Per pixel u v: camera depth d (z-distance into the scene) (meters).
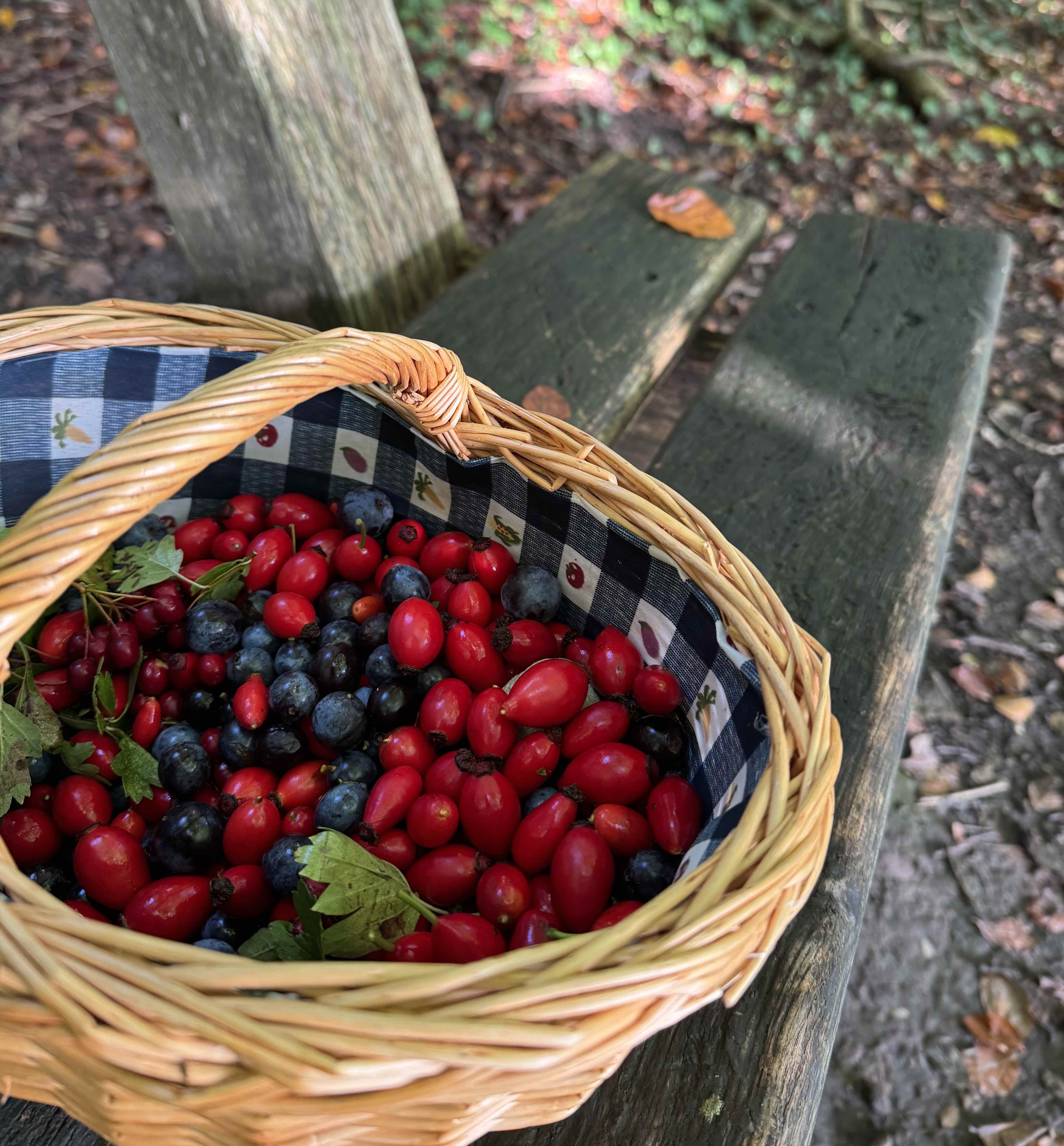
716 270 1.48
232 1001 0.50
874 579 1.08
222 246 1.54
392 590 0.91
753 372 1.33
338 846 0.71
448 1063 0.49
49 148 2.60
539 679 0.82
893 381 1.32
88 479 0.58
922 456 1.21
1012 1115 1.35
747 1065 0.71
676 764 0.84
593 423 1.24
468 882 0.77
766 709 0.66
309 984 0.51
